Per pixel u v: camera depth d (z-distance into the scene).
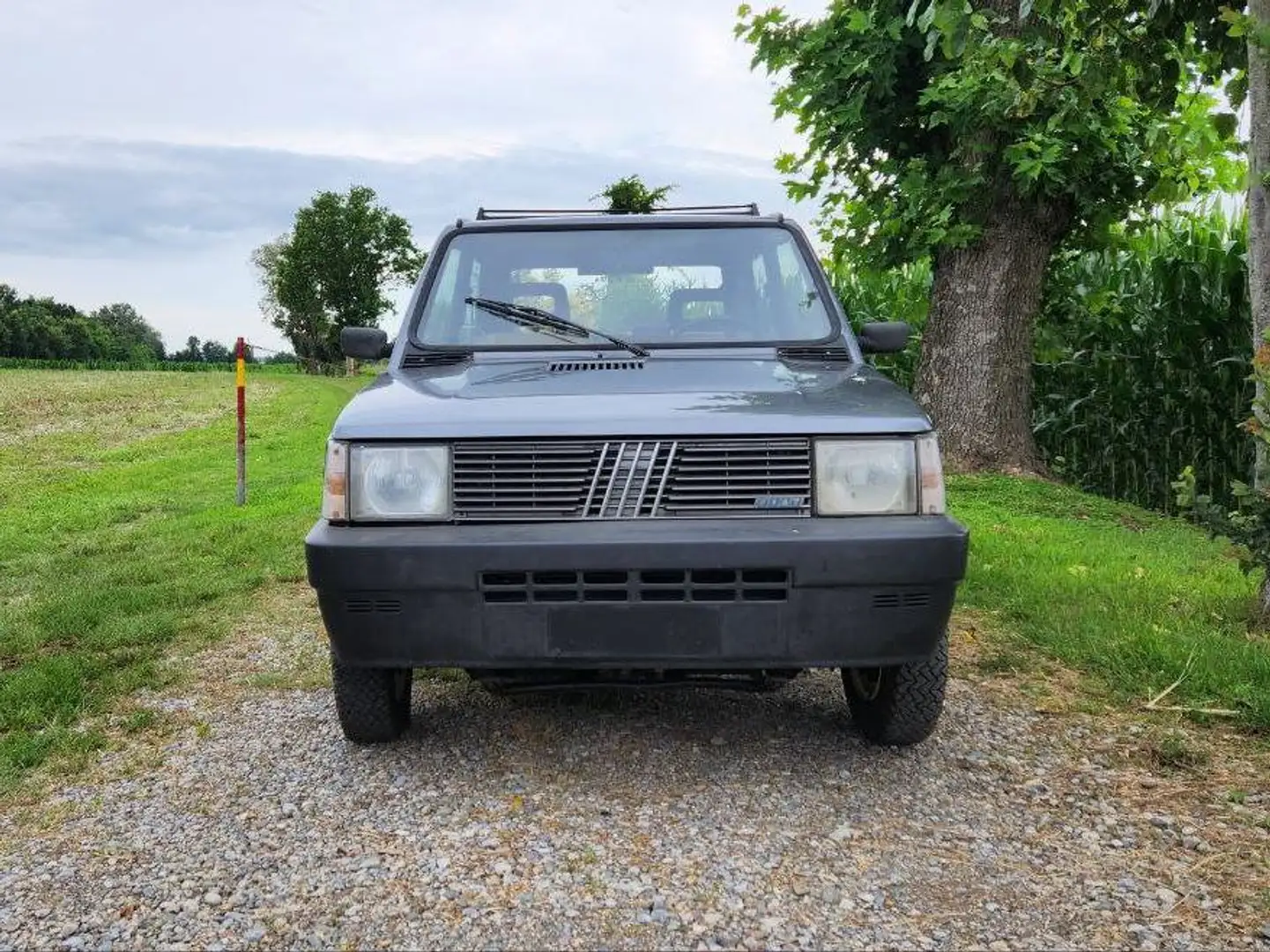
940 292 11.49
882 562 3.23
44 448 20.64
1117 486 12.04
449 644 3.30
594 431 3.33
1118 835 3.20
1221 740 3.98
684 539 3.21
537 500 3.33
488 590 3.26
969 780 3.60
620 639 3.27
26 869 3.03
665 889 2.85
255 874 2.97
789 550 3.21
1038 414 12.55
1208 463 11.13
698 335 4.35
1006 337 11.17
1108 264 12.34
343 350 4.50
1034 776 3.64
